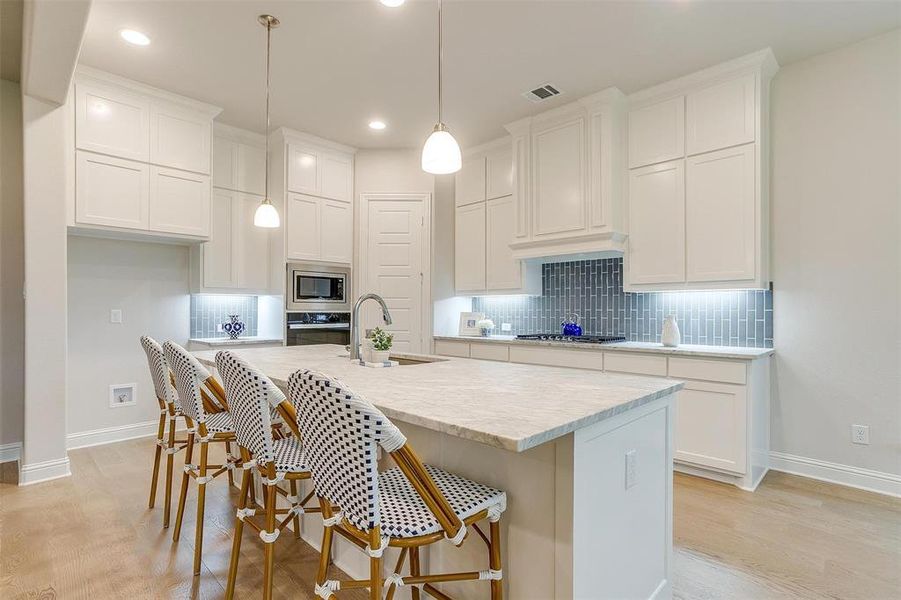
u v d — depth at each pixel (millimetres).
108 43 2953
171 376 2523
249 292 4457
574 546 1289
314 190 4570
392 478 1574
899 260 2805
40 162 3020
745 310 3381
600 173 3643
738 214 3141
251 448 1728
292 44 2961
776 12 2627
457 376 2039
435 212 4945
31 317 2988
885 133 2850
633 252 3662
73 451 3639
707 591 1879
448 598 1513
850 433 2955
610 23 2729
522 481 1418
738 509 2607
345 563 2029
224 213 4305
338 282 4758
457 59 3135
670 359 3178
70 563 2059
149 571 2006
